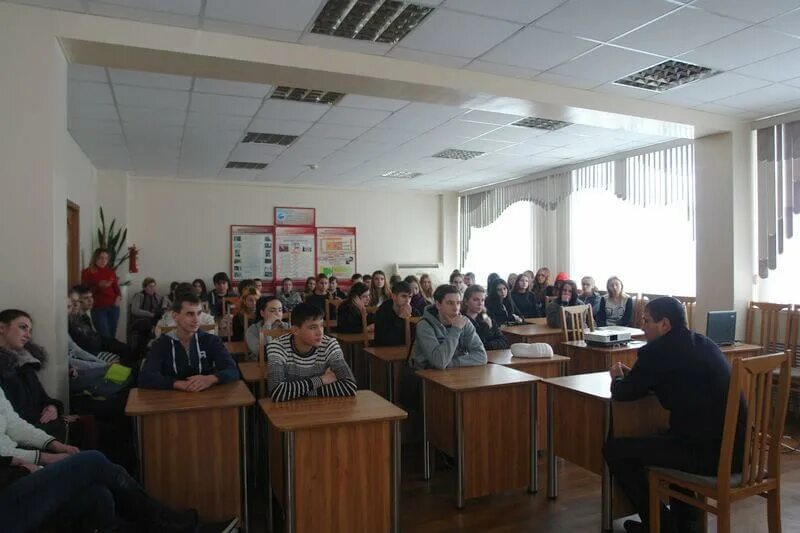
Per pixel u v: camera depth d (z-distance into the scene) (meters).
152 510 2.31
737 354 4.48
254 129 5.93
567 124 5.77
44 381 3.06
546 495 3.23
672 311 2.57
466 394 3.04
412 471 3.62
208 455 2.61
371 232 10.50
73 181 6.39
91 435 3.08
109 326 6.55
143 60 3.48
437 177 9.16
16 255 3.02
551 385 3.08
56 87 3.13
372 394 2.86
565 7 3.17
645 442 2.51
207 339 3.12
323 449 2.43
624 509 2.79
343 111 5.27
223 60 3.49
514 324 6.08
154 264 9.10
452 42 3.66
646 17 3.30
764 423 2.30
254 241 9.69
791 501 3.16
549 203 8.48
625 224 7.23
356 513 2.50
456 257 10.95
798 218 5.18
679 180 6.43
